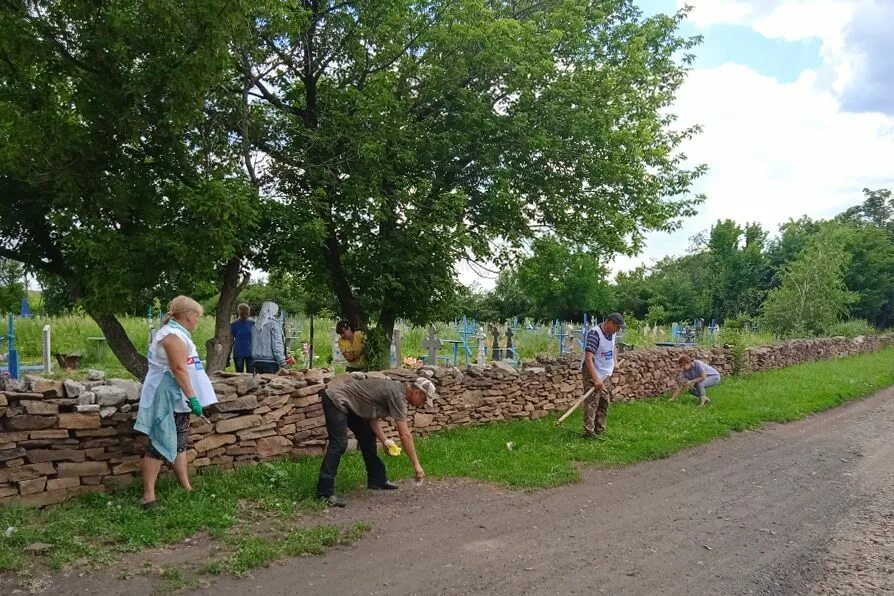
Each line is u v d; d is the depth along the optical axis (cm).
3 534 445
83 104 682
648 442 869
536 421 988
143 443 571
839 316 3844
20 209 763
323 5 949
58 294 915
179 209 770
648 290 5097
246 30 721
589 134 1104
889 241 5312
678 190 1411
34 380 527
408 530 525
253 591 402
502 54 1009
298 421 700
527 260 1256
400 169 1049
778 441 969
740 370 1677
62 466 525
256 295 2178
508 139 1068
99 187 723
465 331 2053
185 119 708
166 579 410
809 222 4931
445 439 829
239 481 594
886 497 696
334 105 989
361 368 915
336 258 1064
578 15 1152
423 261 1044
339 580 425
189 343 541
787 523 595
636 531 552
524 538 521
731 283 4797
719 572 472
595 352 891
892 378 1866
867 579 475
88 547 439
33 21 666
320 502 569
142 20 679
